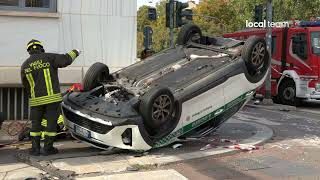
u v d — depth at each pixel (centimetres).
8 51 988
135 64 980
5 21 981
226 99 888
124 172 693
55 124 785
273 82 1891
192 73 876
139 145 766
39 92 769
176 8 1688
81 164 723
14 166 719
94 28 1047
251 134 1026
